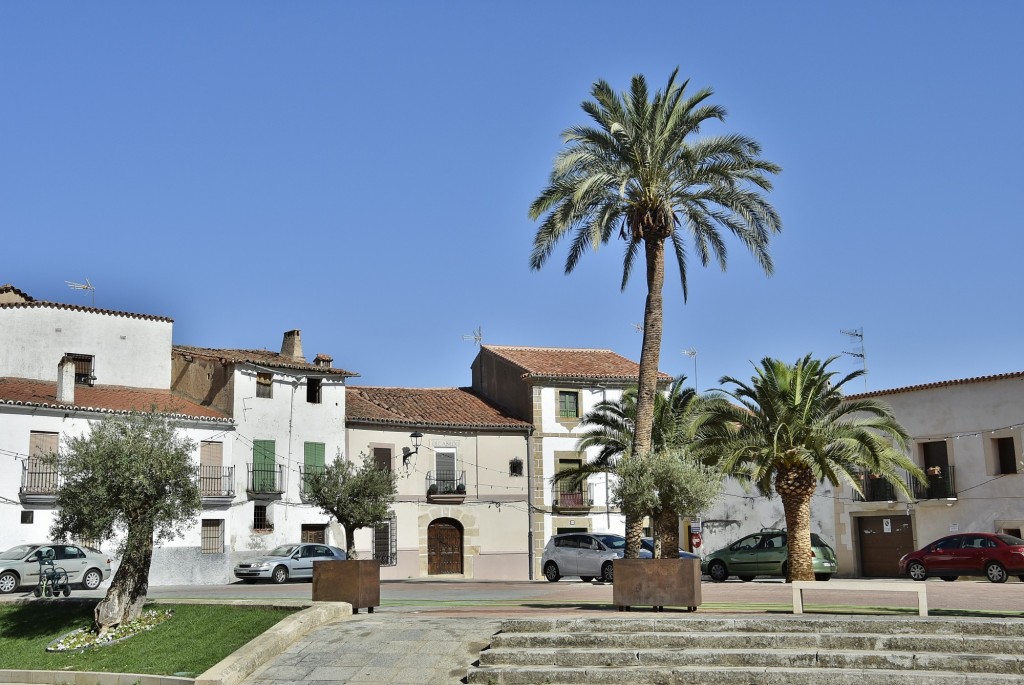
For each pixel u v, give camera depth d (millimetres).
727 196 32281
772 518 49906
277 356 49469
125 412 40688
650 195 31953
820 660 15055
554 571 39125
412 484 49156
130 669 18328
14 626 22703
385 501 39250
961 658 14539
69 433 39281
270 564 39156
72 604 23484
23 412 38250
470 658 16391
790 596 25219
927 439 44219
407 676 15812
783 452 32969
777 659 15188
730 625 16594
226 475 43062
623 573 19578
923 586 17047
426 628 17906
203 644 19031
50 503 38281
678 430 40312
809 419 33188
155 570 40062
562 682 15211
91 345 44625
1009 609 20594
